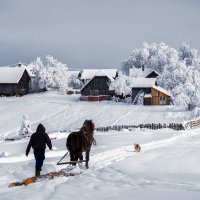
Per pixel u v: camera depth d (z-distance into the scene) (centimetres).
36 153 1334
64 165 1522
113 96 9844
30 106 8394
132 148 2128
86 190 991
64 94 10969
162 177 1184
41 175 1280
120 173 1283
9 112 7775
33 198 917
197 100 7188
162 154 1708
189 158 1533
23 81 11125
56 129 6038
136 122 6238
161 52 13838
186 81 8131
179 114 6538
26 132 4719
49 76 11119
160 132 3662
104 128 4962
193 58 12488
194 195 895
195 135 3181
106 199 888
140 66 15012
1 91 10881
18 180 1292
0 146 3256
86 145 1452
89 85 9825
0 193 1040
